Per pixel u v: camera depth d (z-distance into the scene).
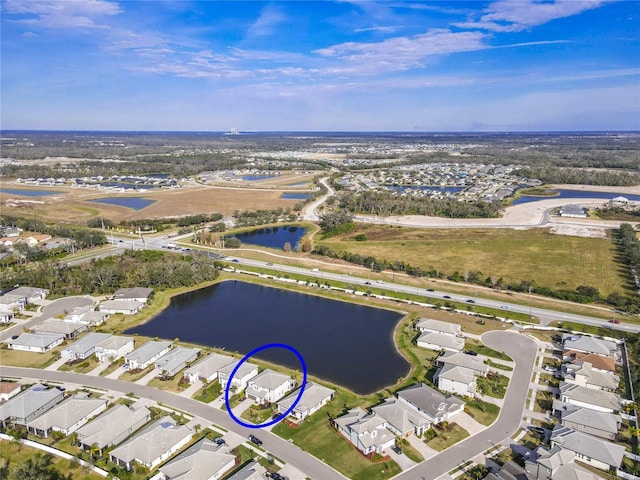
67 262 194.00
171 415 91.19
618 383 102.88
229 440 84.12
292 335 131.62
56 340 122.62
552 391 100.69
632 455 80.81
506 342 124.50
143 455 78.25
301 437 85.44
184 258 199.50
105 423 85.94
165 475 74.31
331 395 98.06
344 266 193.38
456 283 172.50
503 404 95.75
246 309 151.75
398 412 89.00
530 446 82.81
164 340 127.56
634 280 173.00
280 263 198.62
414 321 139.38
